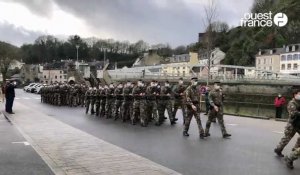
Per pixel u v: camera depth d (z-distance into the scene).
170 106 19.12
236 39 126.31
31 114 23.52
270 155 11.02
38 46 159.75
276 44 118.25
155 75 78.31
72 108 31.98
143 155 10.95
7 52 132.25
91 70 92.25
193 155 10.95
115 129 17.11
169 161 10.13
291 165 9.45
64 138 13.48
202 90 28.84
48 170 8.81
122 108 20.95
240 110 30.70
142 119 18.38
